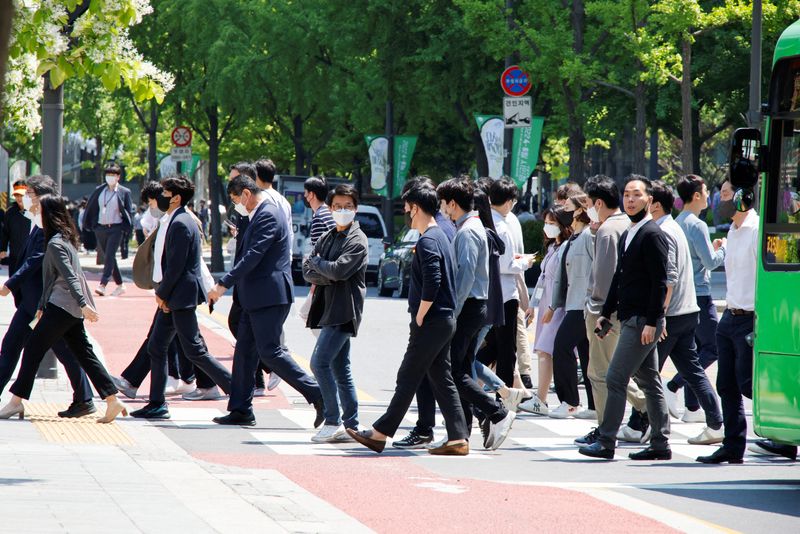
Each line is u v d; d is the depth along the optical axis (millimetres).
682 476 27469
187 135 115500
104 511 19188
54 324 32500
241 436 32094
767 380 26719
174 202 35812
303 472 26250
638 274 28875
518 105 78812
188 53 130625
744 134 27062
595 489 24797
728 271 29797
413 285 29500
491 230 32281
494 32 95125
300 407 38188
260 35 127688
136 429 32094
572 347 36469
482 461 29328
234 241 42312
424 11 113062
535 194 186500
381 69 117375
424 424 31156
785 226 26406
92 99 175625
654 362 29750
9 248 50969
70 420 33469
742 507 23297
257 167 36938
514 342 37188
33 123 50094
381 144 123250
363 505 22125
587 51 97312
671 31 90500
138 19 29969
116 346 53188
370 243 107375
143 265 36281
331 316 31109
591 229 35562
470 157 140375
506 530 19906
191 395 39438
